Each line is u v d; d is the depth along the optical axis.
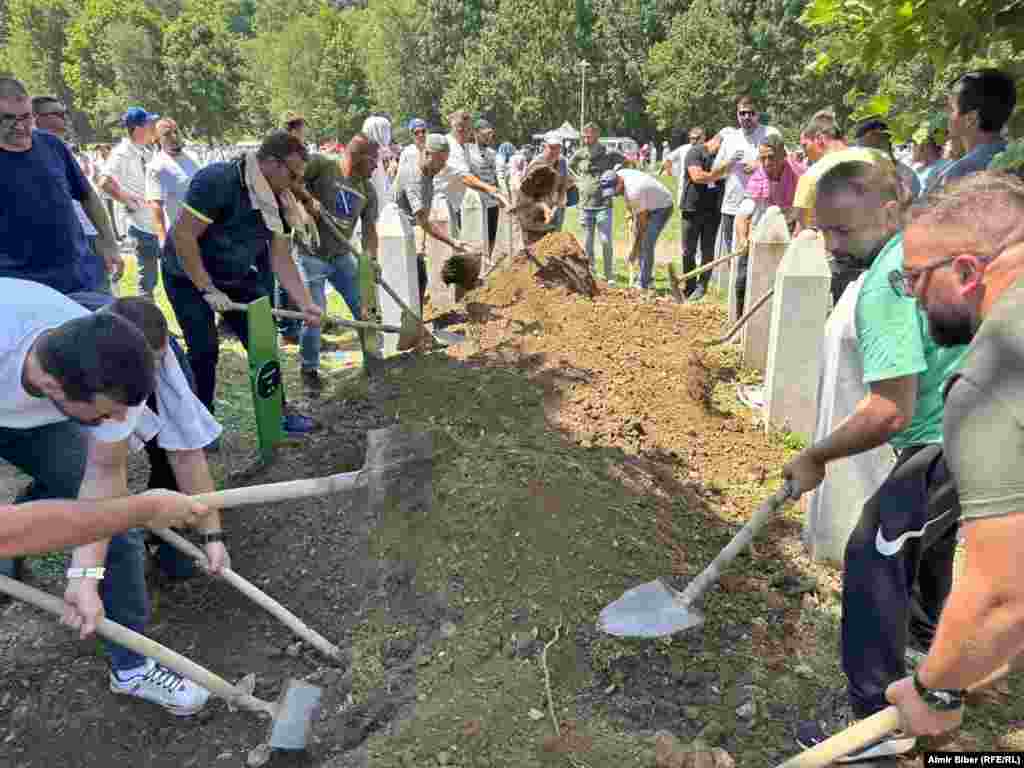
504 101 67.25
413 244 6.40
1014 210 1.58
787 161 7.41
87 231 5.20
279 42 82.38
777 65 51.06
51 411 2.62
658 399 5.21
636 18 63.44
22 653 3.25
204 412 3.06
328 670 3.05
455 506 3.40
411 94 75.69
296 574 3.57
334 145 39.00
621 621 2.71
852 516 3.41
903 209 2.37
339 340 7.54
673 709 2.65
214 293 4.37
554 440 4.36
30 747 2.80
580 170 9.99
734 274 6.85
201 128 73.06
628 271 10.93
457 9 72.69
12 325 2.43
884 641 2.35
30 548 2.02
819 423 3.38
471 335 6.30
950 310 1.67
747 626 3.09
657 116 58.16
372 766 2.39
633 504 3.68
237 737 2.83
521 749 2.44
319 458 4.54
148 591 3.58
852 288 3.21
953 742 2.57
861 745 1.86
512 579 3.11
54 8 75.00
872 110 4.16
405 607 3.19
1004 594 1.42
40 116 6.40
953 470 1.49
